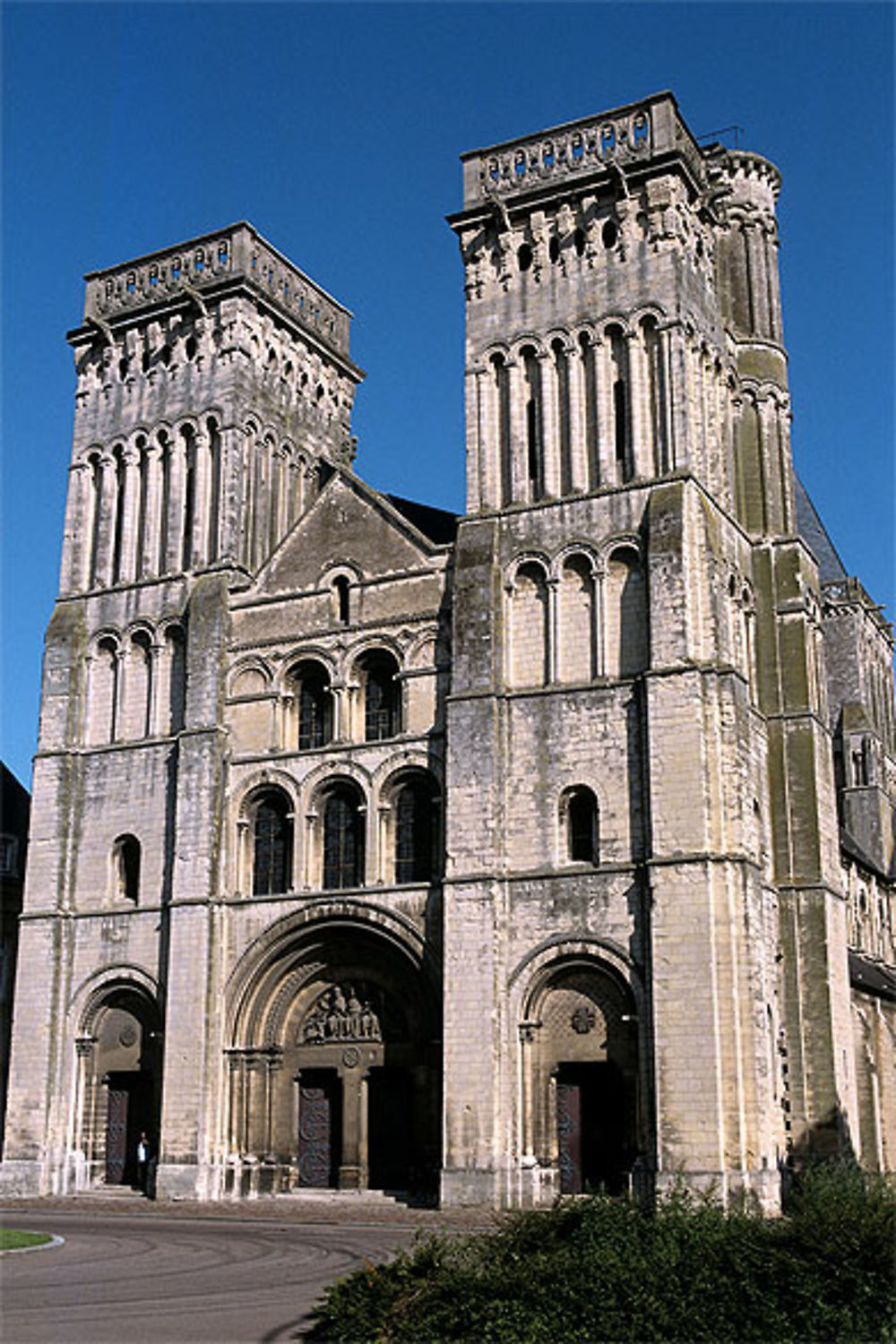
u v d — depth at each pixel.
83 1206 50.09
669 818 46.44
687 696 47.16
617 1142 46.53
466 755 50.00
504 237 56.34
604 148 55.47
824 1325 19.30
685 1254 20.92
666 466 51.09
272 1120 52.91
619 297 53.59
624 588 50.44
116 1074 56.59
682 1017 44.53
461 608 51.75
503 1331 19.50
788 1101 51.94
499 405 55.16
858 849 79.50
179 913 54.16
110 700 60.34
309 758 54.06
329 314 68.56
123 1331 24.14
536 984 47.59
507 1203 45.56
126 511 62.16
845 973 54.84
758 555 57.78
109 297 65.19
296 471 64.44
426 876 51.50
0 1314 26.06
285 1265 33.25
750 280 62.00
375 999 52.56
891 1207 22.69
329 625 55.50
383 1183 51.03
